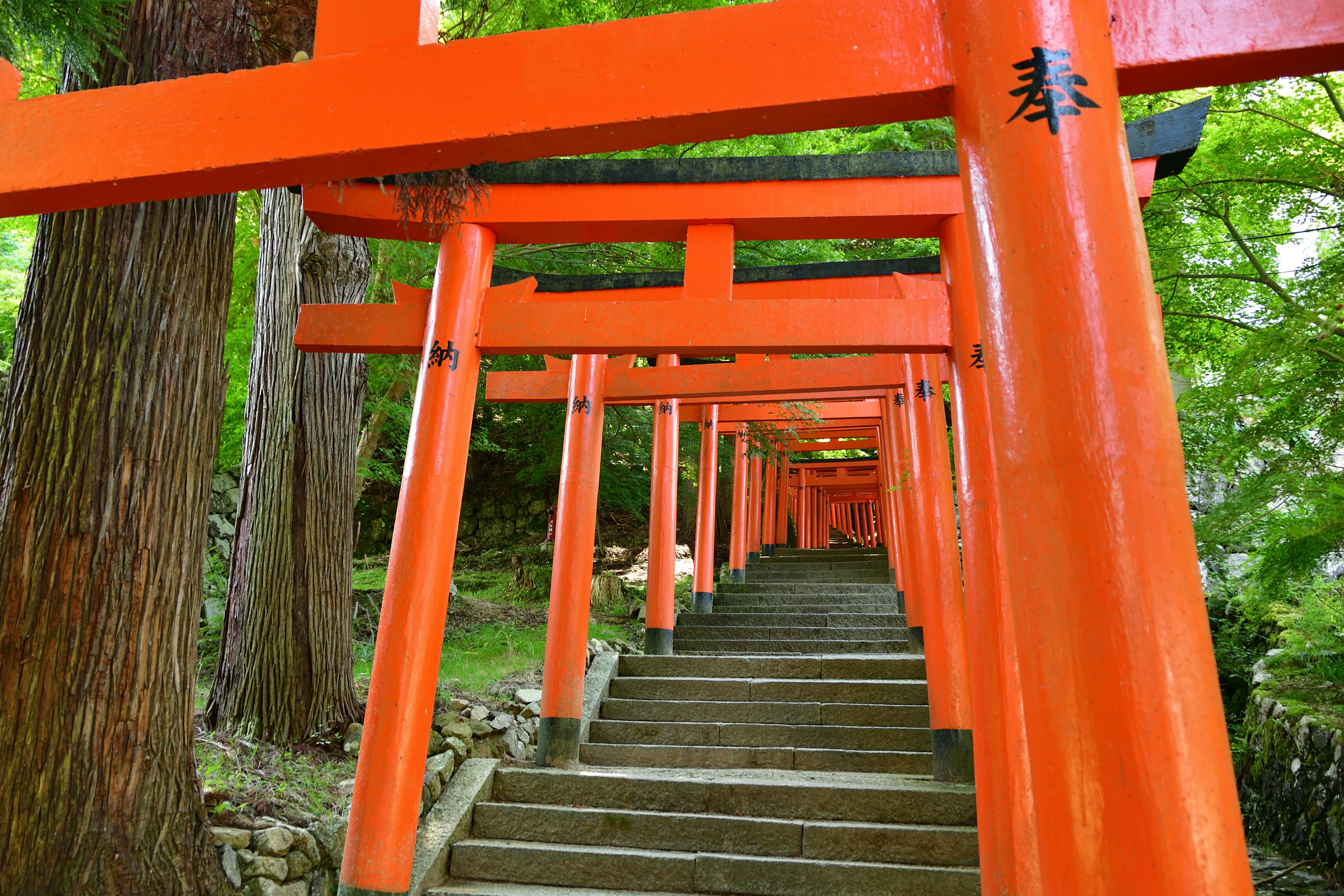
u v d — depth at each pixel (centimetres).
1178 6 213
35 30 292
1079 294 178
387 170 267
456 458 477
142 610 370
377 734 436
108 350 371
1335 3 208
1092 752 160
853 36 229
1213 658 163
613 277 693
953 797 559
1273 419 544
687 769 682
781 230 502
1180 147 437
